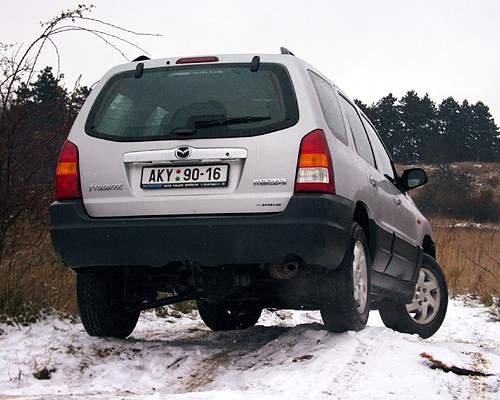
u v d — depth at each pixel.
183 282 5.58
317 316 8.53
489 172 84.31
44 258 7.48
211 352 5.28
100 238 4.96
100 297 5.47
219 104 5.06
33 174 7.31
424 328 7.45
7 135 7.09
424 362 4.63
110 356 5.08
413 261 7.09
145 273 5.65
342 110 5.86
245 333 6.56
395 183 7.02
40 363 4.77
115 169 5.03
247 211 4.81
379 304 7.11
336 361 4.50
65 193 5.12
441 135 95.25
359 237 5.38
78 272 5.44
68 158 5.16
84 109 5.31
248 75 5.18
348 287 5.16
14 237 7.34
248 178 4.84
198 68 5.27
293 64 5.21
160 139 5.01
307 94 5.06
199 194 4.87
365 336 5.17
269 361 4.84
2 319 5.98
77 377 4.68
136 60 5.64
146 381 4.52
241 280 5.27
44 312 6.35
